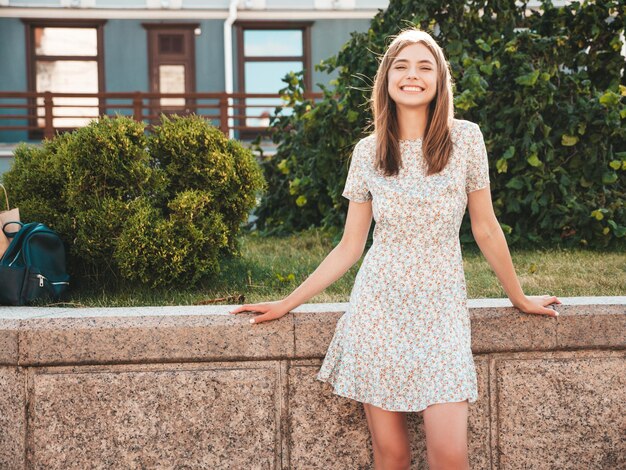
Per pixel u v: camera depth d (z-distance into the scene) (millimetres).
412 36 2311
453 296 2252
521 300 2492
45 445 2549
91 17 13984
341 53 5703
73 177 3773
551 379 2615
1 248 3318
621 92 5340
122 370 2537
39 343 2496
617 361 2625
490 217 2340
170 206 3816
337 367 2420
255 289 3891
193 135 4023
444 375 2164
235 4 13836
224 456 2578
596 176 5035
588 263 4406
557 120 5152
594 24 5324
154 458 2562
